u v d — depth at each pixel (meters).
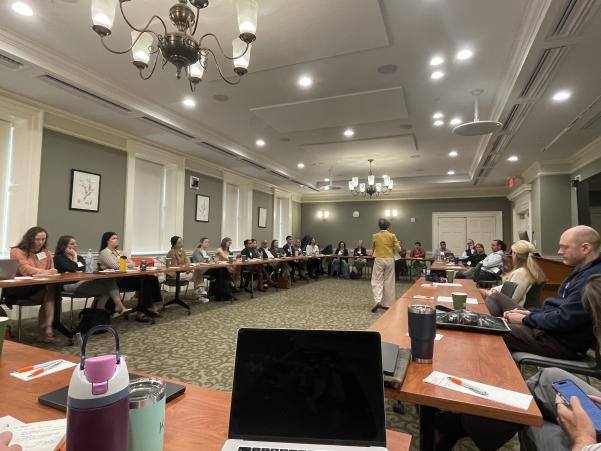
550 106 4.00
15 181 4.17
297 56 3.18
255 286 7.24
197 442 0.66
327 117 4.71
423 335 1.08
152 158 6.10
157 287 4.27
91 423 0.48
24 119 4.14
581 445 0.83
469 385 0.91
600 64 3.07
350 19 2.63
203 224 7.30
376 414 0.64
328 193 11.53
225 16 2.62
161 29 2.85
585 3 2.28
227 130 5.52
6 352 1.16
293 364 0.69
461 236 10.12
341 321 4.18
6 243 4.15
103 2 1.91
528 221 7.70
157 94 4.15
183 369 2.60
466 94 3.96
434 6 2.51
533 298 2.60
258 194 9.48
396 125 5.06
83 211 4.85
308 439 0.63
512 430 0.94
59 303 3.29
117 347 0.60
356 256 9.42
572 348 1.62
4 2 2.58
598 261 1.67
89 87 3.68
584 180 5.67
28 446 0.62
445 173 8.57
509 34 2.83
